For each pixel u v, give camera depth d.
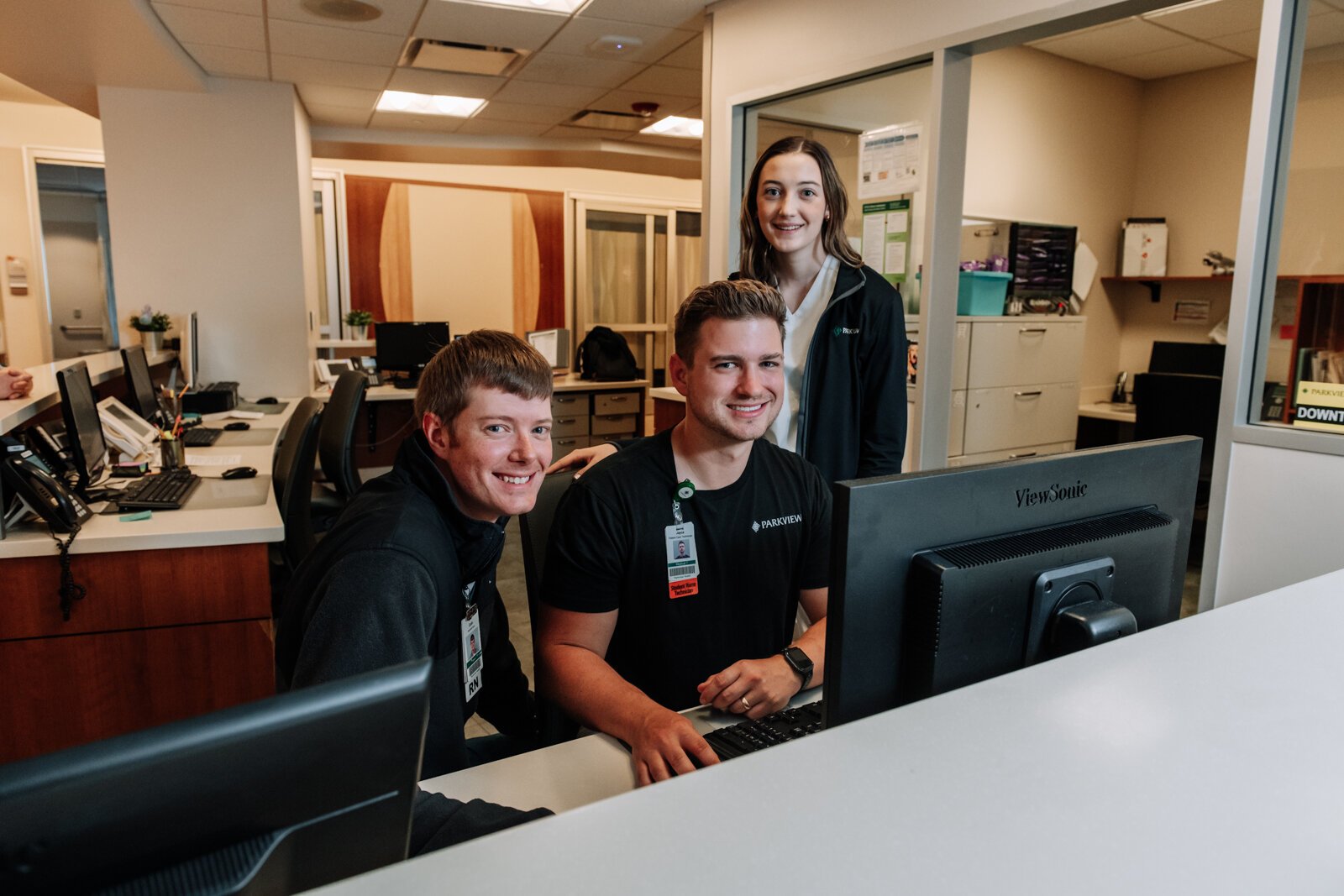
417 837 0.73
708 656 1.29
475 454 1.08
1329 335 2.03
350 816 0.44
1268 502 2.07
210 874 0.40
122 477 2.80
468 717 1.18
